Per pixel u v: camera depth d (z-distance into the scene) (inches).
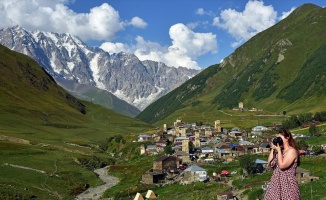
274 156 582.6
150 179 5954.7
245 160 5142.7
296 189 547.2
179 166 6811.0
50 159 7632.9
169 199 4397.1
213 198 3919.8
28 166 6737.2
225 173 5477.4
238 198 3683.6
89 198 5310.0
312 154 5876.0
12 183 5423.2
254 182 4495.6
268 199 562.3
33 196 4938.5
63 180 6127.0
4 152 7554.1
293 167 554.9
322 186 2871.6
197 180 5442.9
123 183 6205.7
